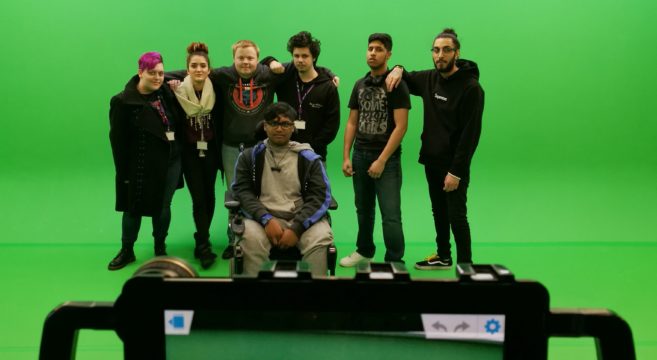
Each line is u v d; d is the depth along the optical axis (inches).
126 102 137.9
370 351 40.6
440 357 40.6
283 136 116.3
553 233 181.5
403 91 136.6
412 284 39.4
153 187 141.8
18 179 212.4
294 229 110.7
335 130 148.5
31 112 221.8
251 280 39.8
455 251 167.0
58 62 220.5
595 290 139.3
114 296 132.9
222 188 213.0
